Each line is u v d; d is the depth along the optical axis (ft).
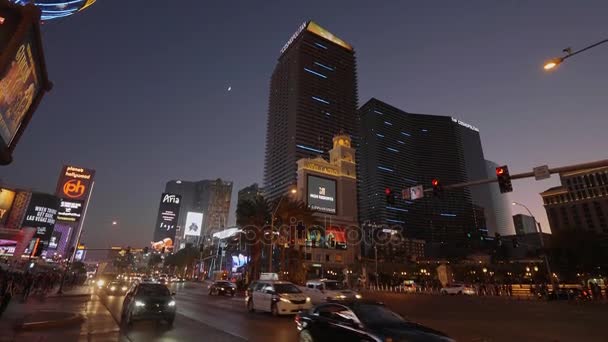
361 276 271.08
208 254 416.67
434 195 67.21
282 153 512.63
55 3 118.83
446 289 170.50
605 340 37.58
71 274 178.91
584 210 473.67
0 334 35.14
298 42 567.59
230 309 69.77
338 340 25.82
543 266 267.39
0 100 29.01
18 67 30.04
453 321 54.39
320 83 544.62
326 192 332.19
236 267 330.75
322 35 593.42
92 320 48.85
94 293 120.06
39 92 37.47
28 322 40.01
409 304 95.40
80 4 127.54
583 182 482.28
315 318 29.07
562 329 45.57
